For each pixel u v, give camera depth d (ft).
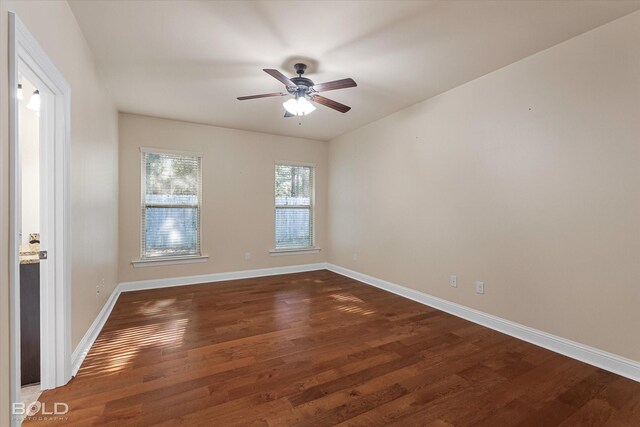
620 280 6.76
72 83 6.57
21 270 6.16
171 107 12.39
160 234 14.02
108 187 10.59
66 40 6.16
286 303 11.68
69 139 6.16
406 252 12.61
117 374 6.62
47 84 5.45
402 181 12.80
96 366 6.94
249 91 10.75
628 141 6.61
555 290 7.86
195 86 10.34
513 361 7.34
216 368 6.92
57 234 6.02
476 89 9.79
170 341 8.29
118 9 6.47
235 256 15.61
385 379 6.54
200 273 14.74
